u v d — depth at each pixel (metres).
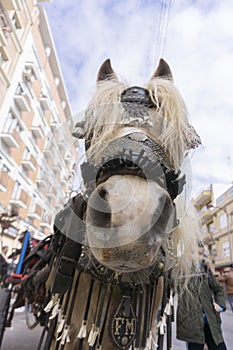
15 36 14.57
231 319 5.34
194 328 2.10
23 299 2.19
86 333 0.97
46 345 1.00
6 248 5.20
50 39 18.38
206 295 2.29
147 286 1.00
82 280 1.02
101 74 1.42
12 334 2.96
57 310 1.02
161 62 1.46
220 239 20.61
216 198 22.23
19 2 13.74
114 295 0.97
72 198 1.01
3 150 13.19
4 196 12.77
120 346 0.90
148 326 0.99
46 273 1.44
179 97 1.16
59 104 12.05
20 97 14.68
